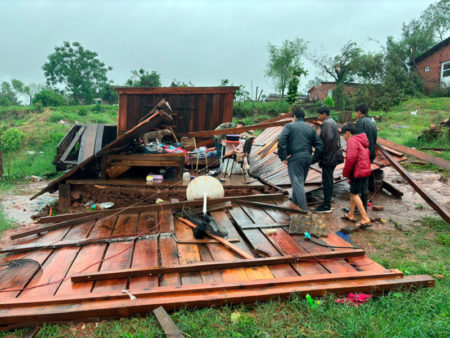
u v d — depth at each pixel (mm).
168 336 2662
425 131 14000
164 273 3564
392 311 3047
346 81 36938
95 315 2951
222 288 3252
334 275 3496
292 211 5312
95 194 7090
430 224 5816
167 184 6824
